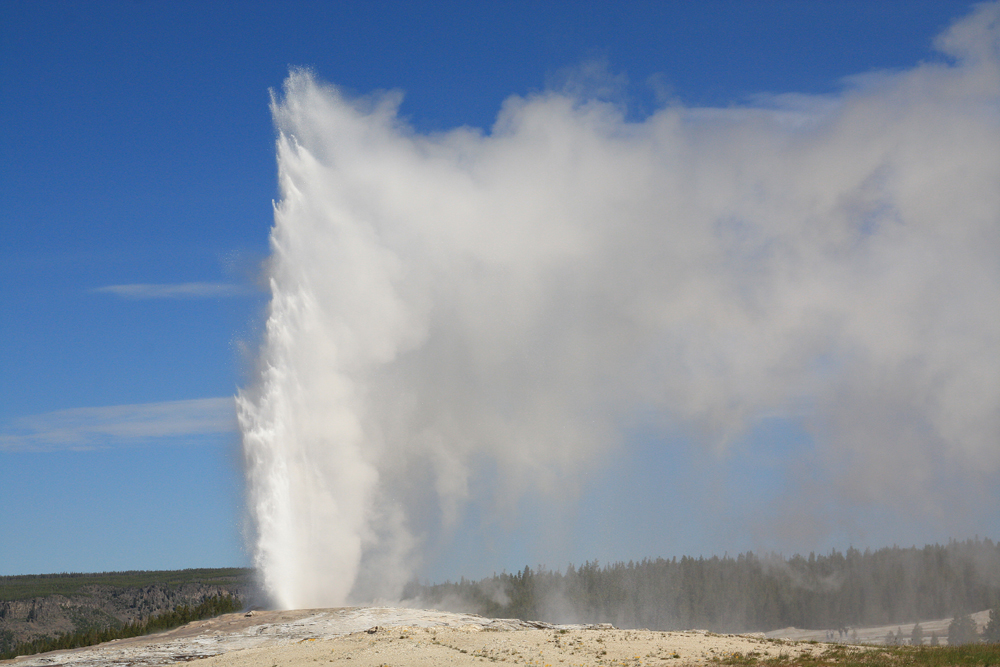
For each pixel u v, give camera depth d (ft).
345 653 156.87
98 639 272.92
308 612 213.25
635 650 151.64
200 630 202.49
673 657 144.56
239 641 185.57
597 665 139.23
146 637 200.54
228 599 273.95
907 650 144.87
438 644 164.76
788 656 140.87
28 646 287.69
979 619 595.88
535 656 147.33
